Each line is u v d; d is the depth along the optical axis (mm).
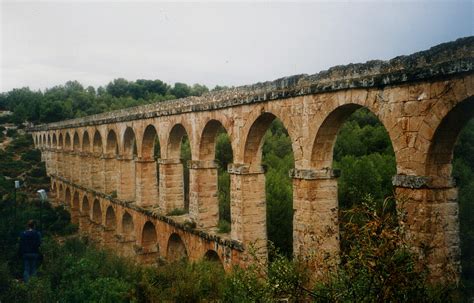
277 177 41531
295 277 12078
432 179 14867
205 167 29297
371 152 54969
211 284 18891
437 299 10742
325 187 20203
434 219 14906
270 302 12070
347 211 11648
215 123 28500
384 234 10281
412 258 10477
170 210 34281
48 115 105875
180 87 143125
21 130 101812
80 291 17797
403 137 15500
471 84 13297
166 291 18125
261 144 24672
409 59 15289
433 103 14438
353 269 10695
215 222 29656
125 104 121688
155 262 37344
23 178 76625
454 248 15156
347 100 17750
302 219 20562
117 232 43312
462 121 14422
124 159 42781
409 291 10062
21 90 149000
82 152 56094
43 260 23625
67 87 182500
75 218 58844
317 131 19422
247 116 23984
